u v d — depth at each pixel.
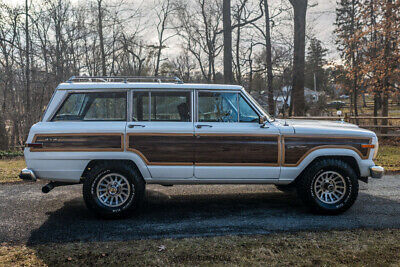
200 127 4.76
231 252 3.51
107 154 4.61
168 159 4.71
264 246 3.68
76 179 4.63
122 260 3.31
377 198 5.88
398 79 16.58
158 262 3.26
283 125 4.97
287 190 6.40
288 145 4.84
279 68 17.73
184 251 3.52
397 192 6.32
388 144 14.10
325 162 4.84
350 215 4.88
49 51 19.81
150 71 24.31
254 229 4.23
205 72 23.36
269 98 17.55
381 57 16.19
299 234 4.05
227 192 6.27
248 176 4.82
